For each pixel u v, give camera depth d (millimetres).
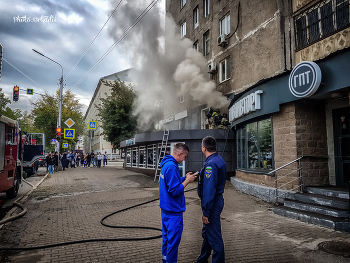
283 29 9641
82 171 20719
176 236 2955
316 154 7332
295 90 6742
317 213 5680
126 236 4891
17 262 3777
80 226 5656
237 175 10969
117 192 10297
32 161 17922
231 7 13648
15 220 6270
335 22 7711
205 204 3076
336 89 5836
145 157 17312
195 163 13188
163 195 3035
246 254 3945
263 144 8734
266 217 6094
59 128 22875
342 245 4203
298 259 3746
